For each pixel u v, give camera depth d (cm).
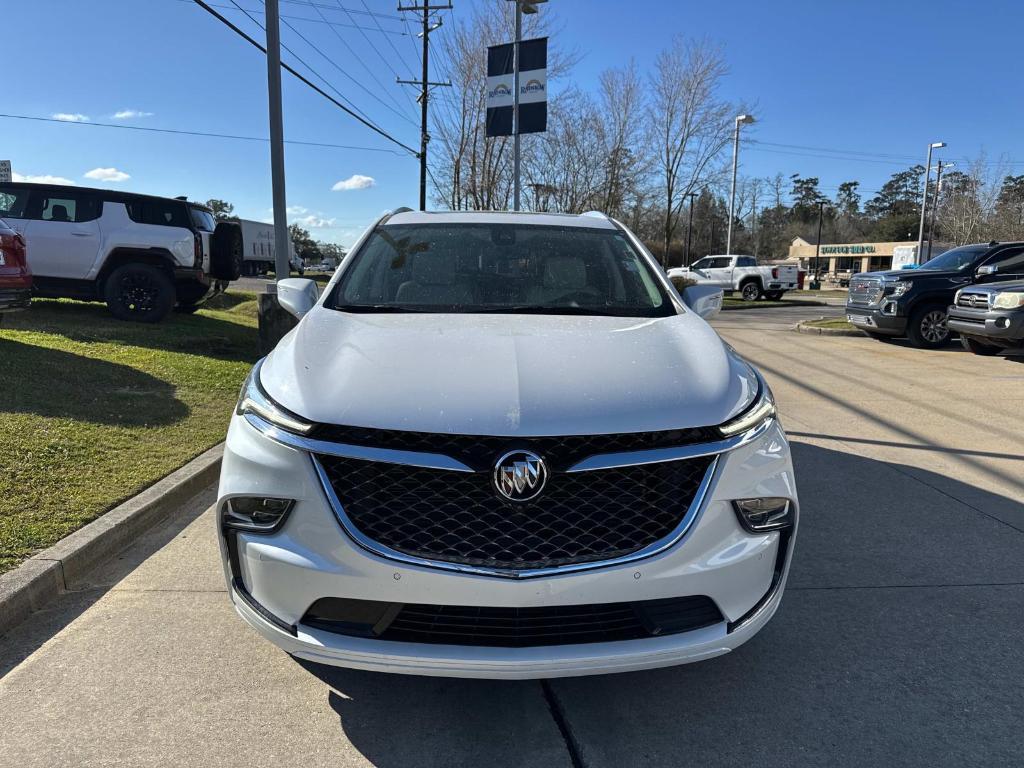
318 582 214
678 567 217
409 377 233
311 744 235
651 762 229
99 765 222
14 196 1010
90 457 468
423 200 2778
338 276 340
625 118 2938
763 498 232
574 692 267
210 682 266
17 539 348
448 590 210
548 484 213
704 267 2966
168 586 340
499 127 1449
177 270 1050
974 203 4516
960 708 257
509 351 254
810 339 1391
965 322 1080
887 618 321
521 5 1380
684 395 233
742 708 257
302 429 221
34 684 262
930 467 547
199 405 634
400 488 215
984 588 350
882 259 8256
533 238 374
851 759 230
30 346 762
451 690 267
